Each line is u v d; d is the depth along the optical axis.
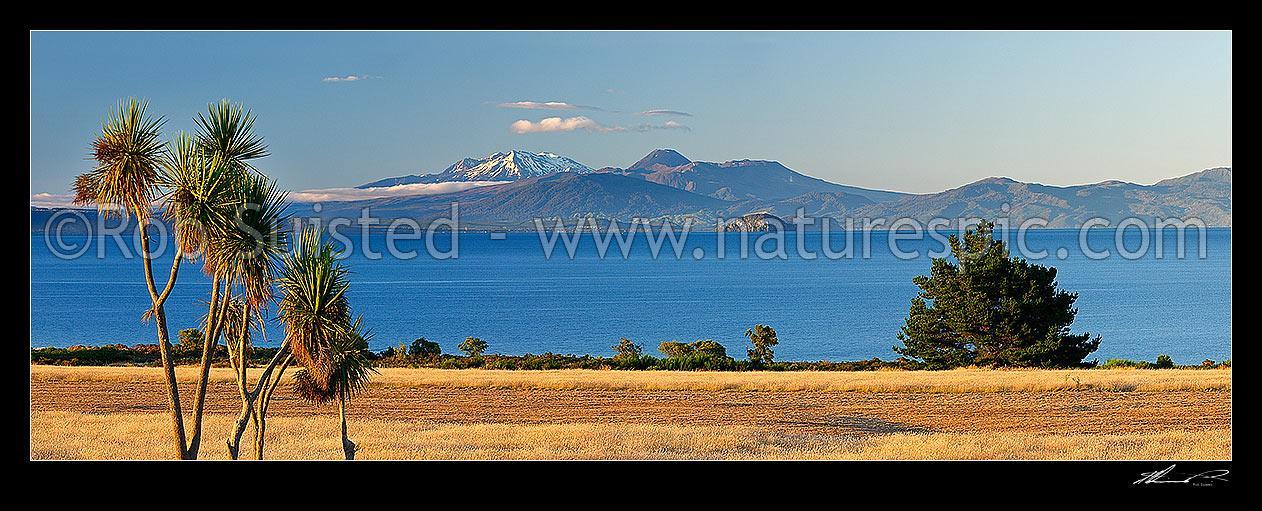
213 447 16.89
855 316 114.75
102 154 11.77
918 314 48.69
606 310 122.75
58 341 87.44
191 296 136.75
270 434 19.00
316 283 12.57
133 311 117.06
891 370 41.22
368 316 114.56
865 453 16.31
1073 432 20.72
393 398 28.55
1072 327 100.12
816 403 27.52
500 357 48.59
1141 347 83.94
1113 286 155.38
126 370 34.56
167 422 20.86
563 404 27.38
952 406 26.52
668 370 41.50
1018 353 43.50
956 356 45.72
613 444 17.34
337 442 17.67
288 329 12.69
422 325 105.06
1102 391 29.17
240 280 12.62
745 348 86.62
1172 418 23.44
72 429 19.52
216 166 11.91
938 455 15.95
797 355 80.81
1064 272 191.50
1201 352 80.19
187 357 43.34
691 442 17.69
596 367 43.62
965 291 46.06
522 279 182.88
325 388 12.97
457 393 29.91
